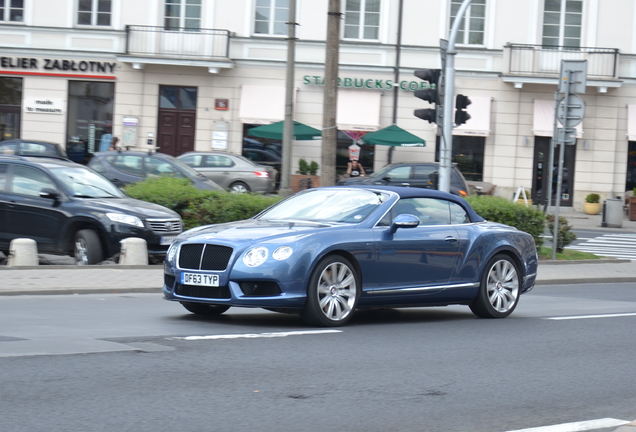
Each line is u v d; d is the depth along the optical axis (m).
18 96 54.97
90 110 55.03
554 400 9.94
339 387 10.06
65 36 54.44
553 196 54.50
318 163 54.25
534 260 17.70
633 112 53.72
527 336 14.62
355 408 9.12
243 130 54.59
